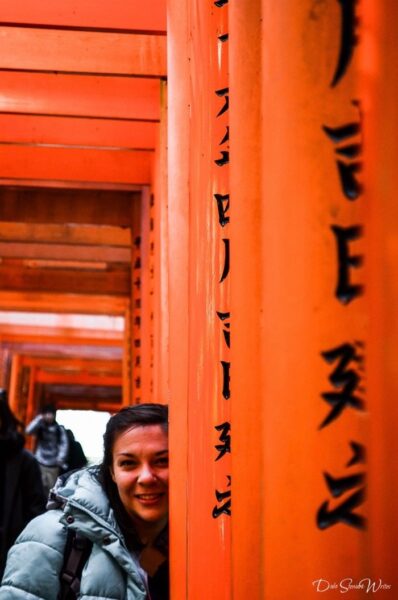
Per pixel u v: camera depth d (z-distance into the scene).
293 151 1.48
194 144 2.13
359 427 1.42
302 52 1.49
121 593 2.04
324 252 1.45
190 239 2.10
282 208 1.48
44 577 2.06
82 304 12.94
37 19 4.24
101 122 5.93
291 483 1.45
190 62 2.18
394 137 1.44
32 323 16.00
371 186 1.44
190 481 1.99
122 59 4.72
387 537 1.41
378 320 1.43
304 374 1.45
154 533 2.19
